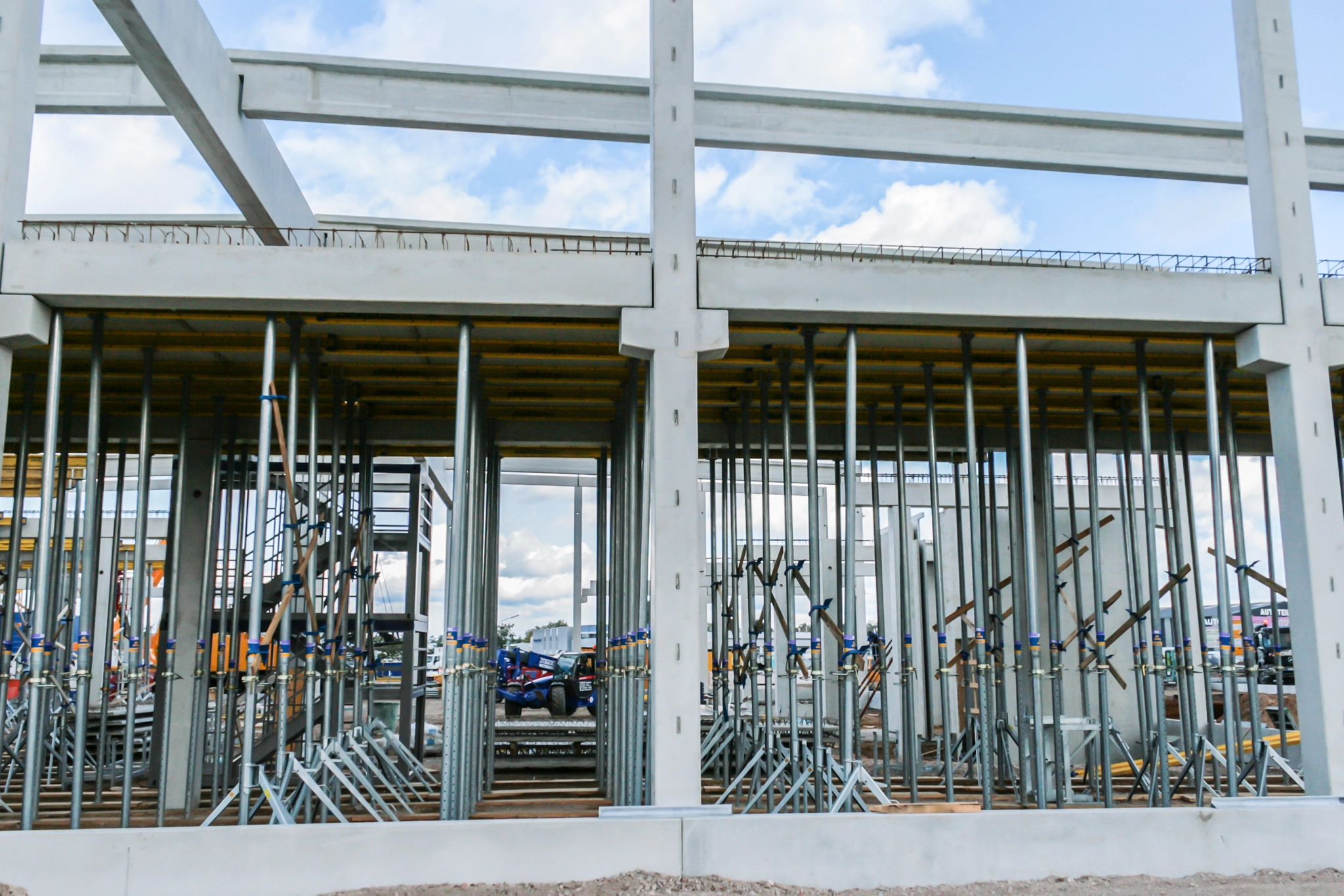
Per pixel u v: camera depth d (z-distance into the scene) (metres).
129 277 9.34
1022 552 10.55
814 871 8.48
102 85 12.65
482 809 11.46
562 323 10.45
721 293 9.94
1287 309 10.72
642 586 11.08
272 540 15.02
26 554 21.06
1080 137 14.27
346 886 8.05
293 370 9.95
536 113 13.31
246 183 12.80
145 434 10.65
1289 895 8.25
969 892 8.37
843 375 12.77
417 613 15.89
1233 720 11.38
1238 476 12.16
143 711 19.45
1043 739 10.17
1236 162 14.58
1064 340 11.11
